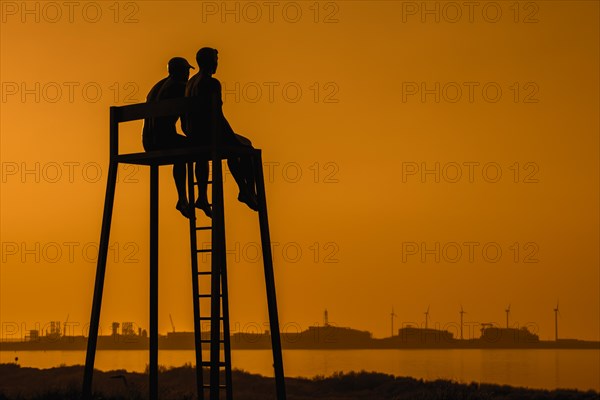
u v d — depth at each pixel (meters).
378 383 139.25
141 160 27.78
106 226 26.88
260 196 26.59
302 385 138.25
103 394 87.69
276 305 26.48
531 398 118.25
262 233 26.58
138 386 105.88
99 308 26.56
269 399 112.38
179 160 28.00
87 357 26.48
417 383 135.62
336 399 124.44
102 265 26.70
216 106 25.56
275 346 26.28
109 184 27.03
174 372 135.38
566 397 120.19
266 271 26.48
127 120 27.14
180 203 28.83
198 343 29.34
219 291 24.62
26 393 96.75
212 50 26.58
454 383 135.62
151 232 30.42
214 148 25.33
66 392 89.81
